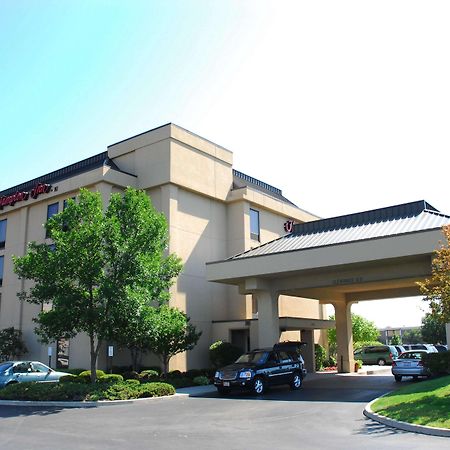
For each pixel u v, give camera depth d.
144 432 12.02
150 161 30.86
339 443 10.04
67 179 31.19
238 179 37.09
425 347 43.16
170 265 23.88
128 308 19.94
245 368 20.19
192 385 24.31
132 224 21.44
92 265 19.89
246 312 32.00
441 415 11.55
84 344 27.61
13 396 19.03
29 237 33.25
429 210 24.19
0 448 10.26
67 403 17.80
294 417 13.95
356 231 24.30
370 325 50.03
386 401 14.87
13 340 31.16
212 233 32.72
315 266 22.66
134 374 24.25
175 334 24.73
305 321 30.97
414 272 21.94
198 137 32.47
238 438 10.95
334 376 29.50
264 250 26.02
